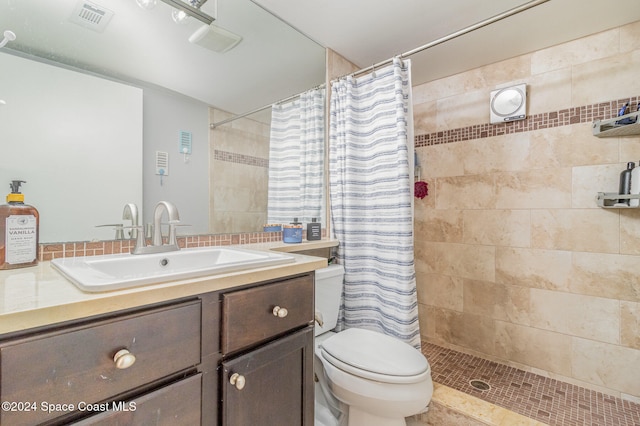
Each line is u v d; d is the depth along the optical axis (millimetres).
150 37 1133
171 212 1010
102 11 1019
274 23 1514
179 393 627
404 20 1538
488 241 2006
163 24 1163
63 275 703
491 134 1998
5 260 769
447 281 2188
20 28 869
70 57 957
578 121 1690
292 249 1353
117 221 1044
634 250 1543
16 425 444
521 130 1880
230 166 1402
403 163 1492
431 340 2262
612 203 1559
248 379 760
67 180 946
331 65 1821
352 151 1682
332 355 1214
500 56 1898
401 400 1055
